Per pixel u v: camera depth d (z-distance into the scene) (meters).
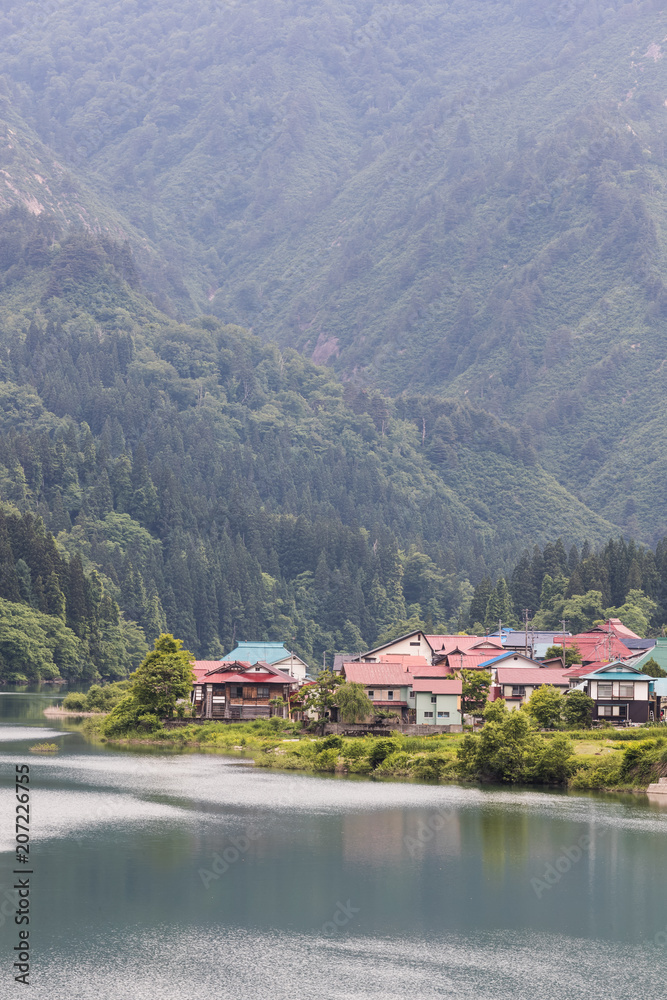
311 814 93.50
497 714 121.19
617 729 135.88
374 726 141.38
